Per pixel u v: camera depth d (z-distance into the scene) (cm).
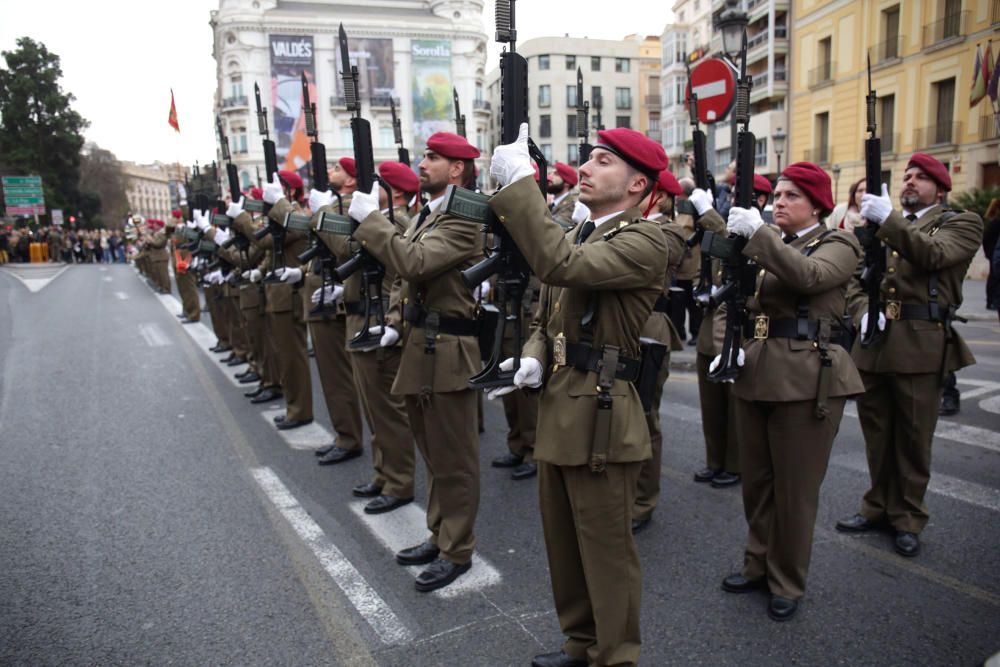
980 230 356
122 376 795
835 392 294
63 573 344
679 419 598
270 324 666
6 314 1330
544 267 214
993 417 557
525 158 217
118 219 6269
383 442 419
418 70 4466
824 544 362
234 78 4281
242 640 288
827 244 299
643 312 236
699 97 675
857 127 2109
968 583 320
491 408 661
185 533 388
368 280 363
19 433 577
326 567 350
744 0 2655
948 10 1752
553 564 256
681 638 284
